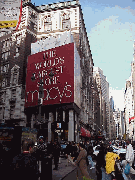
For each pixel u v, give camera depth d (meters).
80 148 9.09
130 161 10.84
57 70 45.00
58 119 43.78
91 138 73.75
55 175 12.41
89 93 73.88
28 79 48.44
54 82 44.53
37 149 12.02
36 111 45.59
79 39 54.25
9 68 52.34
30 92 47.03
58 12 56.84
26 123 46.56
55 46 48.88
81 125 55.31
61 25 55.84
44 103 44.16
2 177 7.97
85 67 64.44
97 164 10.71
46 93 44.69
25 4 55.53
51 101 43.59
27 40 53.03
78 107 46.78
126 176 10.84
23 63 50.88
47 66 46.59
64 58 45.16
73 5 56.09
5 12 11.44
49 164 9.75
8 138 13.12
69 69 43.94
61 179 11.03
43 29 56.50
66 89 42.88
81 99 53.62
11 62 52.62
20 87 48.91
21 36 53.62
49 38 50.25
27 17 54.72
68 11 56.38
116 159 9.27
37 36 56.06
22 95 48.34
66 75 43.78
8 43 55.16
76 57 46.06
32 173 8.27
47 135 42.34
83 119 57.72
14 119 46.91
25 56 51.62
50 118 43.22
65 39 48.31
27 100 46.94
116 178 8.91
